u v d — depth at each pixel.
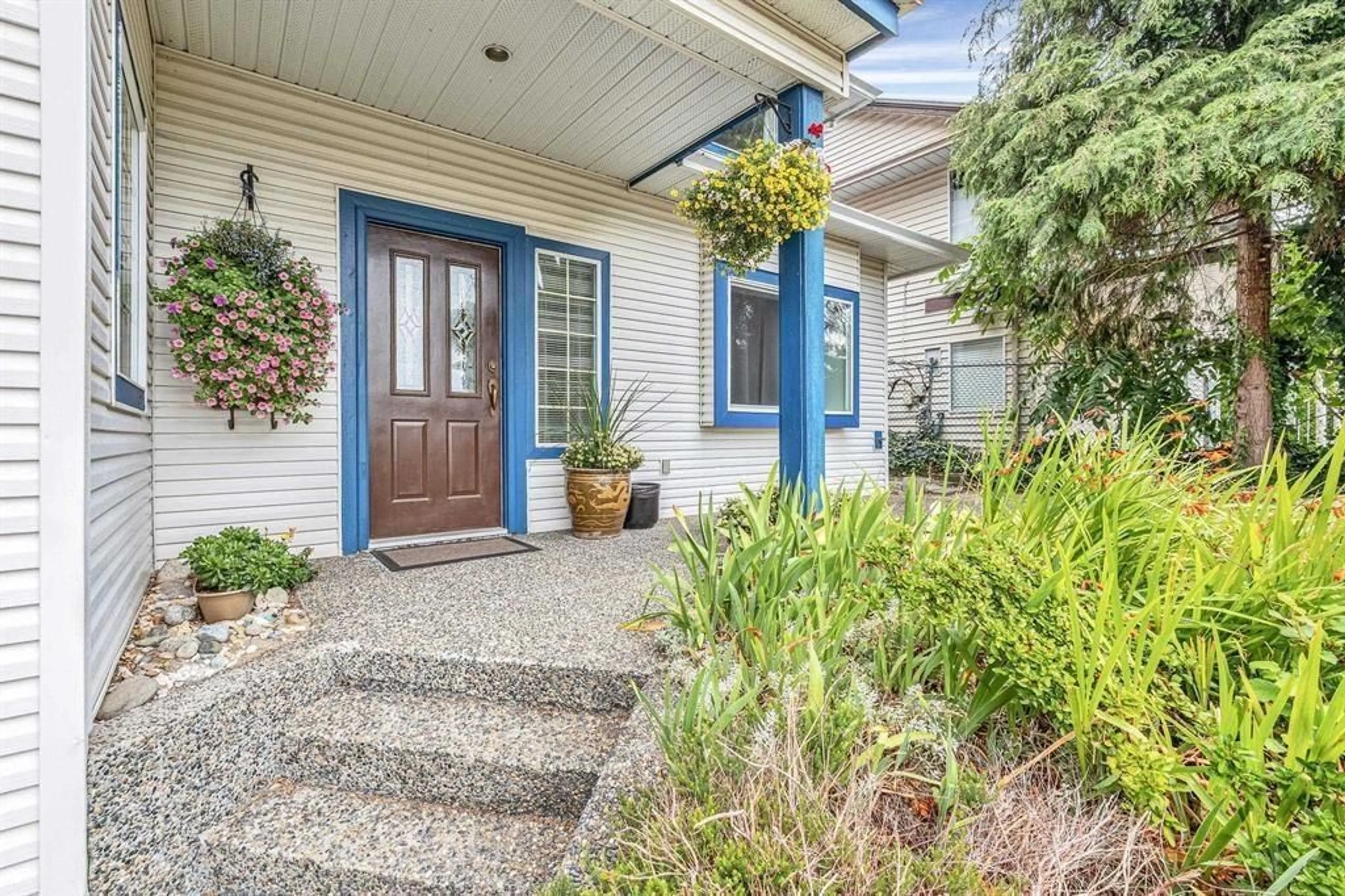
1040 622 1.29
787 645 1.63
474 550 3.65
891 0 3.04
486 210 3.99
